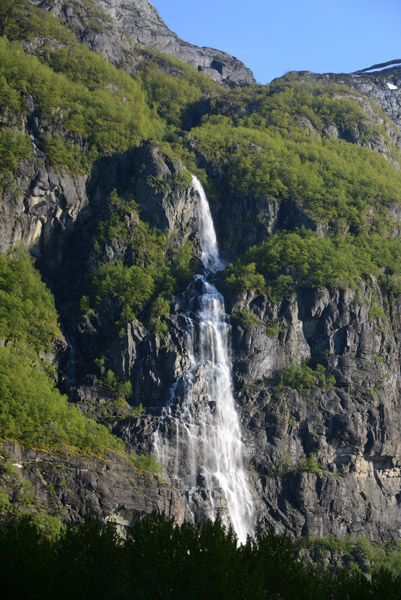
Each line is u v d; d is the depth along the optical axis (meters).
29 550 124.62
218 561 128.12
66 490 167.50
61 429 175.88
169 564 126.81
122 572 126.69
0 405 172.75
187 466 194.00
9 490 159.75
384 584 131.38
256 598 122.00
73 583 122.56
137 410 196.75
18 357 189.25
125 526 174.00
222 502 192.50
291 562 136.00
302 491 199.12
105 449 178.12
